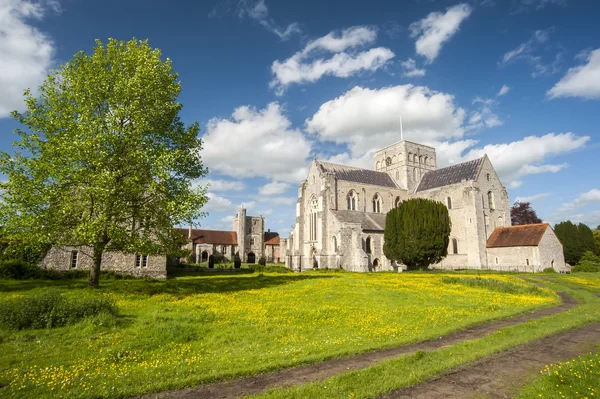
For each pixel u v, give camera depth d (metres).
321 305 20.59
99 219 22.34
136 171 25.02
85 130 23.36
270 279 38.09
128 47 27.75
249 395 8.55
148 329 14.09
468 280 32.94
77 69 25.70
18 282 30.45
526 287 29.12
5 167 23.23
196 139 30.38
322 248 66.69
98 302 16.23
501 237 62.97
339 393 8.52
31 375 9.59
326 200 68.06
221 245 101.12
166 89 28.23
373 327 15.49
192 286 29.23
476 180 67.19
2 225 24.06
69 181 23.73
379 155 89.88
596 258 61.38
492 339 13.43
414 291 27.62
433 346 12.94
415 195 78.62
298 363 10.78
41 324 14.25
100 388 8.83
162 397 8.54
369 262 64.62
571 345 13.02
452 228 69.00
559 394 8.41
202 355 11.64
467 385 9.27
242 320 16.39
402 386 9.09
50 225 23.42
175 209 24.73
